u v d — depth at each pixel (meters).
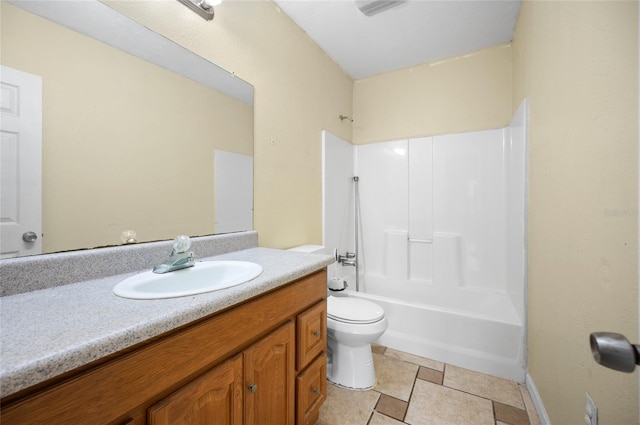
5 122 0.74
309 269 1.06
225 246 1.33
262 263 1.09
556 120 1.09
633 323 0.62
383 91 2.58
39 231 0.79
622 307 0.66
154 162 1.08
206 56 1.27
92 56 0.90
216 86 1.32
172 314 0.59
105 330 0.51
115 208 0.96
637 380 0.60
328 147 2.21
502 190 2.12
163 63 1.11
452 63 2.30
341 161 2.43
